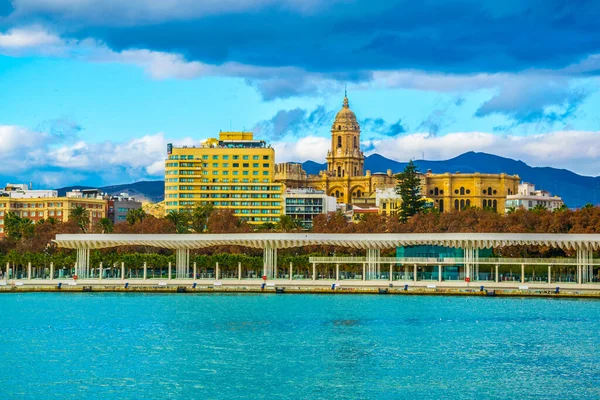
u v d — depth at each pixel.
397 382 117.56
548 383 117.31
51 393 111.81
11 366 126.38
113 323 164.38
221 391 113.00
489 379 119.25
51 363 128.25
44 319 169.62
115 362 129.12
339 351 137.38
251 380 118.44
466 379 119.25
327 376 120.75
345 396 110.88
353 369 125.00
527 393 112.31
